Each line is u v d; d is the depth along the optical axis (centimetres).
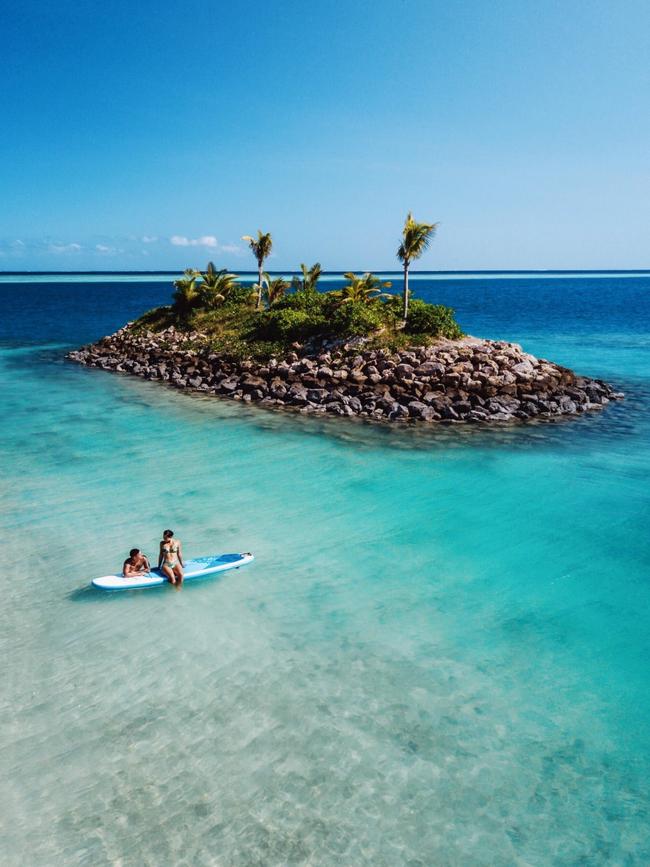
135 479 2289
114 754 996
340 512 2012
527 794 935
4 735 1034
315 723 1075
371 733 1053
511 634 1356
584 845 854
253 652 1280
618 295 17362
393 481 2292
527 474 2369
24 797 911
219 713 1096
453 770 977
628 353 5525
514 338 6619
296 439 2809
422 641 1327
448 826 878
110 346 5262
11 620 1374
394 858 827
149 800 909
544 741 1043
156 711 1098
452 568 1655
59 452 2603
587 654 1288
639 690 1176
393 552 1742
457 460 2528
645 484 2269
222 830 862
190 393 3812
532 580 1594
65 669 1211
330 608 1454
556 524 1931
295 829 867
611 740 1048
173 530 1862
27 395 3750
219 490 2192
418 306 4147
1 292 18825
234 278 5428
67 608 1431
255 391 3622
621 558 1712
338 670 1224
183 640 1318
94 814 884
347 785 944
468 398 3309
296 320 4209
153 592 1512
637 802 925
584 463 2502
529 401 3331
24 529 1847
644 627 1388
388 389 3412
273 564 1664
